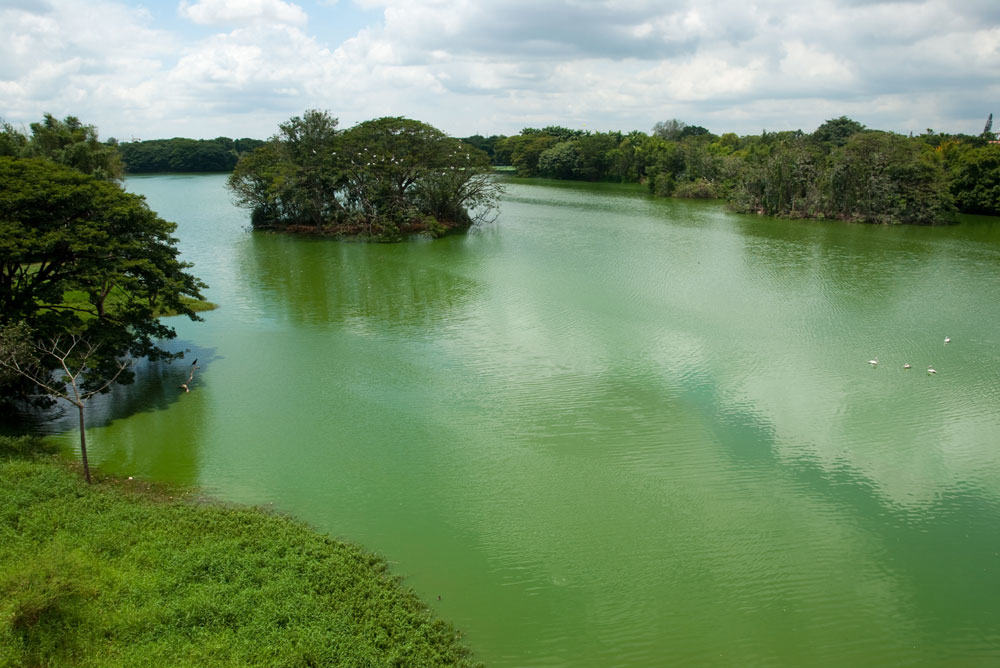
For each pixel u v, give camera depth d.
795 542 24.31
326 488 26.95
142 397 35.16
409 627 19.28
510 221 102.12
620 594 21.52
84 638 17.72
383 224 84.94
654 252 75.31
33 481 25.02
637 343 43.97
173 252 38.84
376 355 41.59
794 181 108.38
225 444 30.30
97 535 22.06
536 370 39.22
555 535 24.33
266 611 19.08
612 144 185.50
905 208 99.56
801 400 35.62
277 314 50.41
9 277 33.28
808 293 56.84
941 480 28.41
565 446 30.52
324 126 89.88
